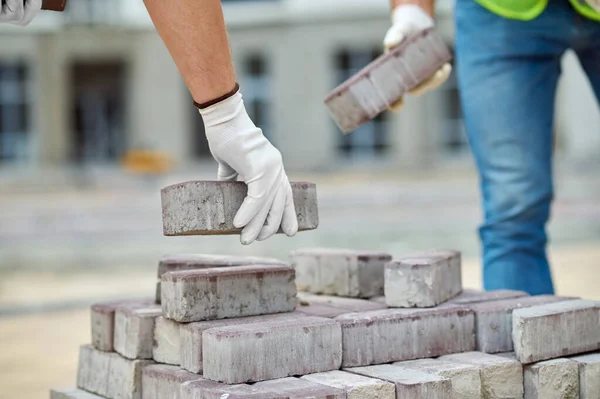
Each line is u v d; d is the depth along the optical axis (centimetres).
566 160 3023
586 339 331
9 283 1023
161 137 3616
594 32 415
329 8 3488
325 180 3189
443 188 2658
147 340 322
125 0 3575
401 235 1477
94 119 3741
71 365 559
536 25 410
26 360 577
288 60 3556
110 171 3422
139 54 3609
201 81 297
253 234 300
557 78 437
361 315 320
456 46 445
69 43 3619
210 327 296
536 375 315
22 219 2142
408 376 291
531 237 431
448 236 1432
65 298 882
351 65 3562
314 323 298
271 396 261
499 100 420
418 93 400
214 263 347
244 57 3616
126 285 970
